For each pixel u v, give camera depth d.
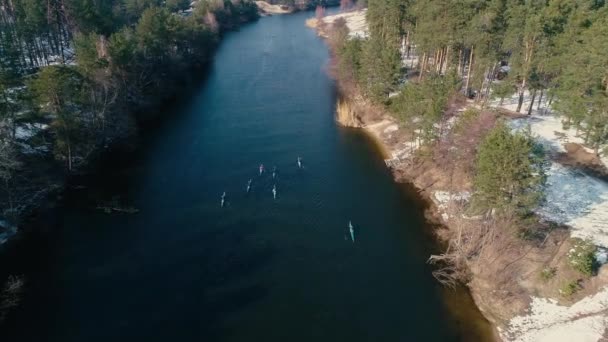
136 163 69.44
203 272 47.62
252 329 41.03
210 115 88.12
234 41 149.75
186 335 40.28
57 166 62.12
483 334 40.03
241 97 97.44
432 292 45.16
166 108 91.12
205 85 105.19
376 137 78.69
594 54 57.25
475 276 45.53
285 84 105.38
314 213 57.72
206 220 56.06
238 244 51.94
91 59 68.56
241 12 184.50
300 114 88.25
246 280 46.72
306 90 101.31
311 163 69.81
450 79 70.19
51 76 56.28
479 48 72.50
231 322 41.66
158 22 96.94
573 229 47.00
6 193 53.66
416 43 88.81
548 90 71.19
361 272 48.03
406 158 69.44
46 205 57.47
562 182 55.72
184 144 75.88
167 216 56.66
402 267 48.62
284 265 48.97
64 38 112.31
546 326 38.84
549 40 68.38
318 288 45.84
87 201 59.38
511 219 43.66
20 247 50.69
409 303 43.91
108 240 52.19
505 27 74.56
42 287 45.31
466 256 47.56
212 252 50.56
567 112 62.75
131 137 76.19
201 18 141.75
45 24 92.00
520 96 74.94
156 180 64.75
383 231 54.41
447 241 51.78
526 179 40.34
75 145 62.53
